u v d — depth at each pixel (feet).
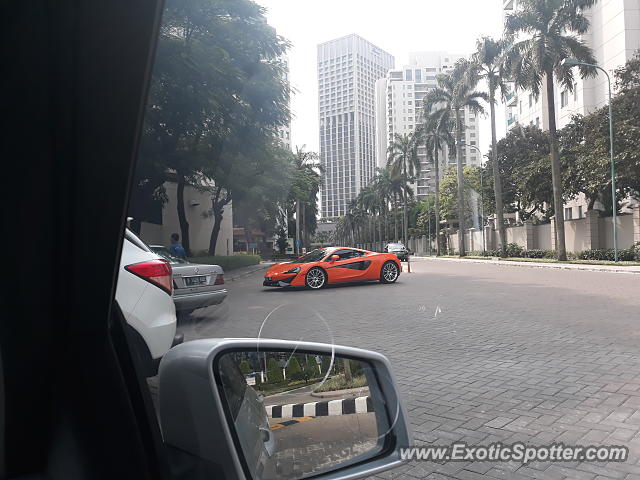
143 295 11.55
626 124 85.97
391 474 9.99
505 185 139.03
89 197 4.04
